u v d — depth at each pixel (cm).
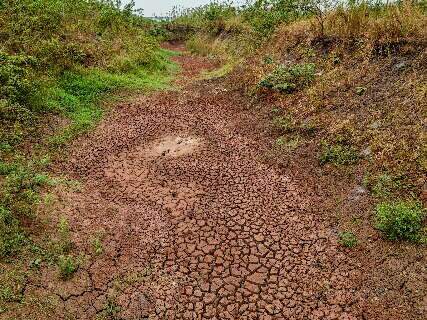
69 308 421
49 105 819
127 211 569
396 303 414
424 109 629
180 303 432
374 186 566
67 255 479
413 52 757
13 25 958
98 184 630
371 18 916
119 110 922
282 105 866
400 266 451
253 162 697
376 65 794
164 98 1030
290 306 427
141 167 683
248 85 1038
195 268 474
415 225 478
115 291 442
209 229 536
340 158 642
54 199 571
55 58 973
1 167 609
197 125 861
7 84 760
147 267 473
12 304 414
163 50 1903
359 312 413
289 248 501
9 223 498
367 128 670
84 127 804
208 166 688
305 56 996
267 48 1180
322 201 579
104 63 1127
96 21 1334
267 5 1465
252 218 555
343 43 920
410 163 567
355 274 455
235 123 867
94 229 527
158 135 809
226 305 430
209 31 2033
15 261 459
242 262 482
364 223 519
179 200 596
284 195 602
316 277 457
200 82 1202
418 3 859
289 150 715
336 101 778
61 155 697
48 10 1090
